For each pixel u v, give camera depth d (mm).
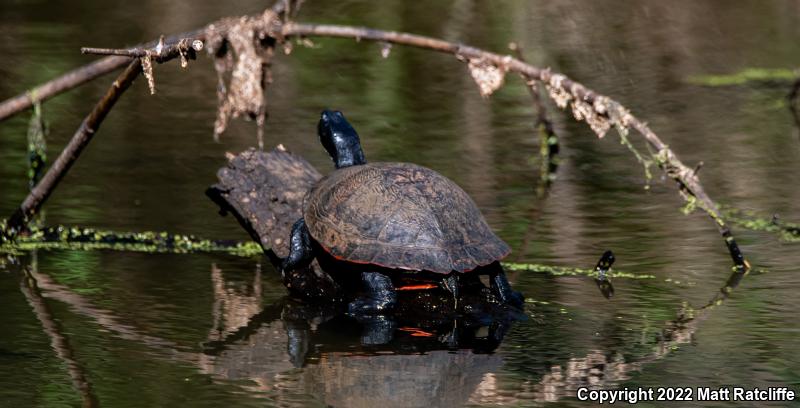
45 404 8055
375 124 21125
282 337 9844
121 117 21625
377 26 30203
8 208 15086
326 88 24297
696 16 33156
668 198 16219
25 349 9438
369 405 8055
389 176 10891
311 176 12938
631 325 10117
